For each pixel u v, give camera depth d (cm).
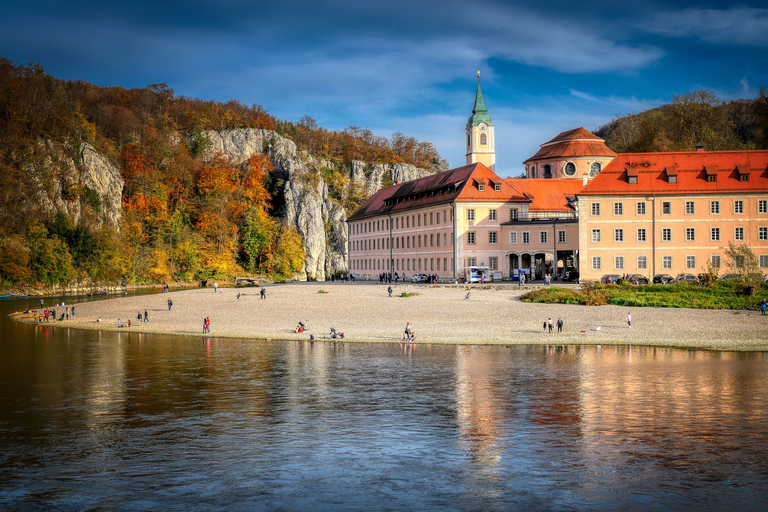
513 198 11950
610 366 4662
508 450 2814
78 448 2894
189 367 4803
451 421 3253
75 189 17738
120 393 3953
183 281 18362
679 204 10219
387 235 15200
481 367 4662
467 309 7850
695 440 2931
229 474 2561
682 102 16312
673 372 4422
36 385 4216
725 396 3725
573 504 2259
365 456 2753
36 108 18550
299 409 3516
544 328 6481
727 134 16112
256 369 4684
